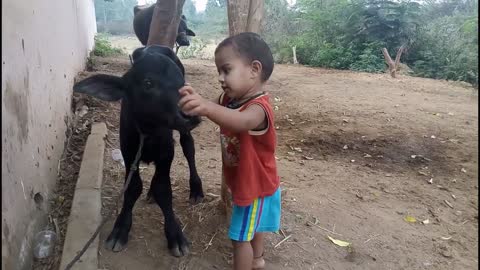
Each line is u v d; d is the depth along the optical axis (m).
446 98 9.33
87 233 3.10
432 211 4.10
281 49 16.75
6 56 2.78
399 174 4.96
